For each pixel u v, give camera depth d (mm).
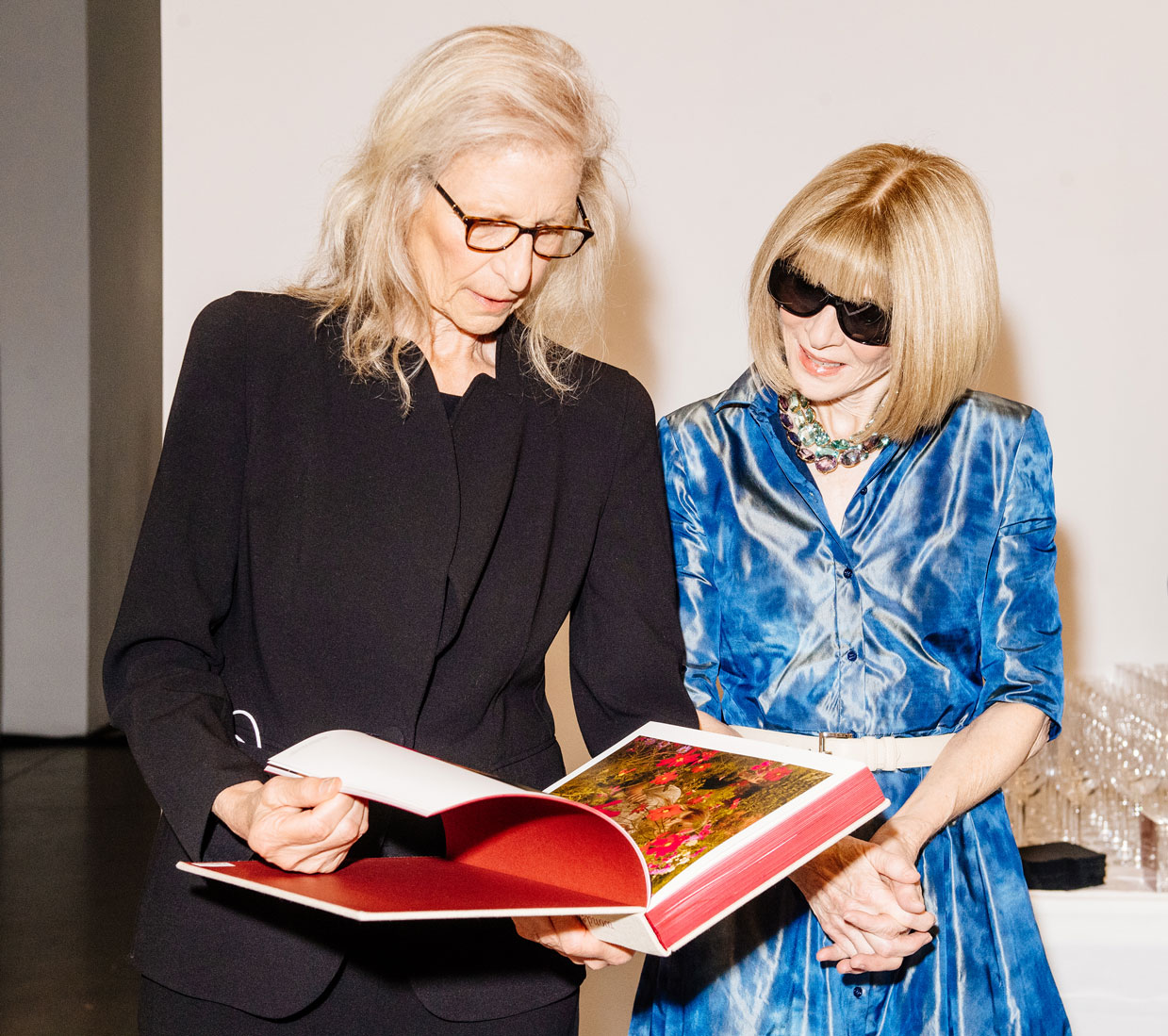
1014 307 2488
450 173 1039
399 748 906
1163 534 2543
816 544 1390
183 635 1018
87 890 4133
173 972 1005
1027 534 1404
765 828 938
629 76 2371
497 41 1061
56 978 3330
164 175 2215
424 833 1084
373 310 1116
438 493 1097
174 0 2207
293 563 1058
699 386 2408
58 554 6848
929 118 2424
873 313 1267
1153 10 2428
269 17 2223
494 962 1086
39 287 6766
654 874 928
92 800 5422
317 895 796
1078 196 2463
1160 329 2498
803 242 1285
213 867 842
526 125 1019
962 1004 1312
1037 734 1353
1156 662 2561
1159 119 2447
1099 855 1916
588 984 2242
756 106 2393
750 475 1429
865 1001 1306
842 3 2396
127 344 7383
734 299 2404
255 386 1072
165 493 1033
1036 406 2514
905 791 1356
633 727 1232
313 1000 1004
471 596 1120
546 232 1064
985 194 2447
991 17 2418
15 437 6832
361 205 1120
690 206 2393
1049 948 1842
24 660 6859
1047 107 2443
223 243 2227
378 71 2242
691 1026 1333
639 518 1256
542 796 843
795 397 1416
